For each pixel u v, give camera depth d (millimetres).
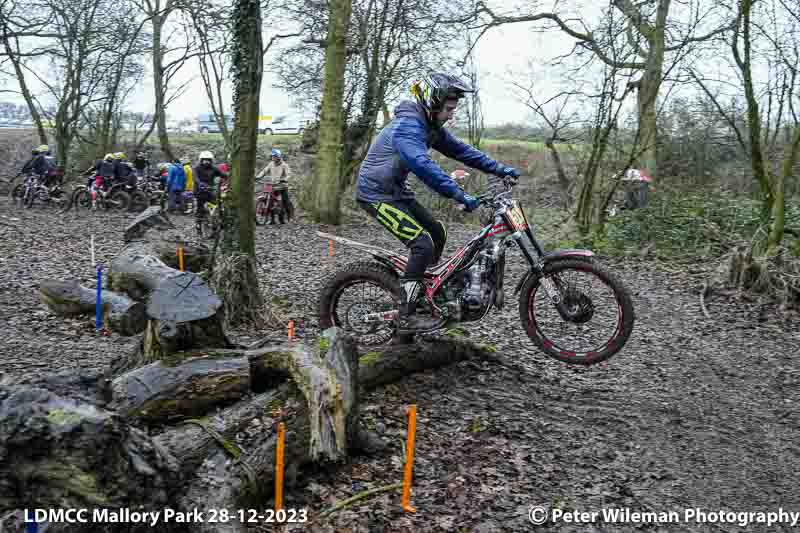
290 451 3434
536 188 23906
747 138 15086
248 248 6516
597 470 3936
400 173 4703
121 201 18062
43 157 18656
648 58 12562
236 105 6363
